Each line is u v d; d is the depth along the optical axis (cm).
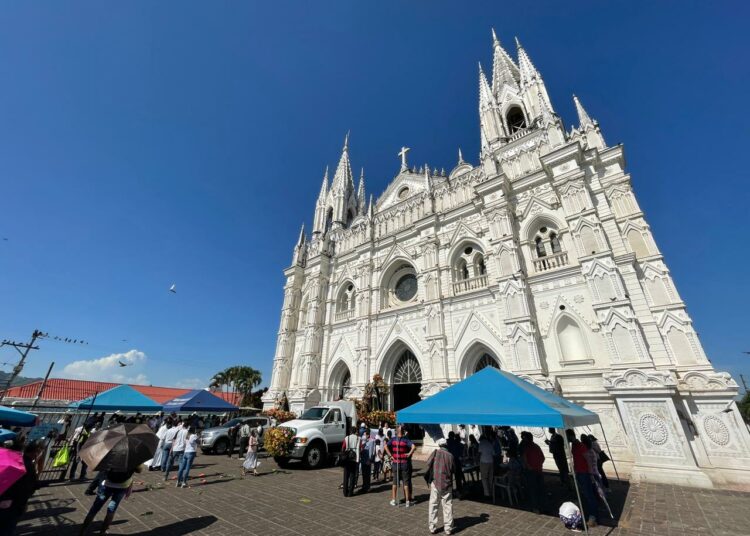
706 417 1523
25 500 648
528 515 1030
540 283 2186
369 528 911
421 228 3047
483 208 2612
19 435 834
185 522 958
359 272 3459
